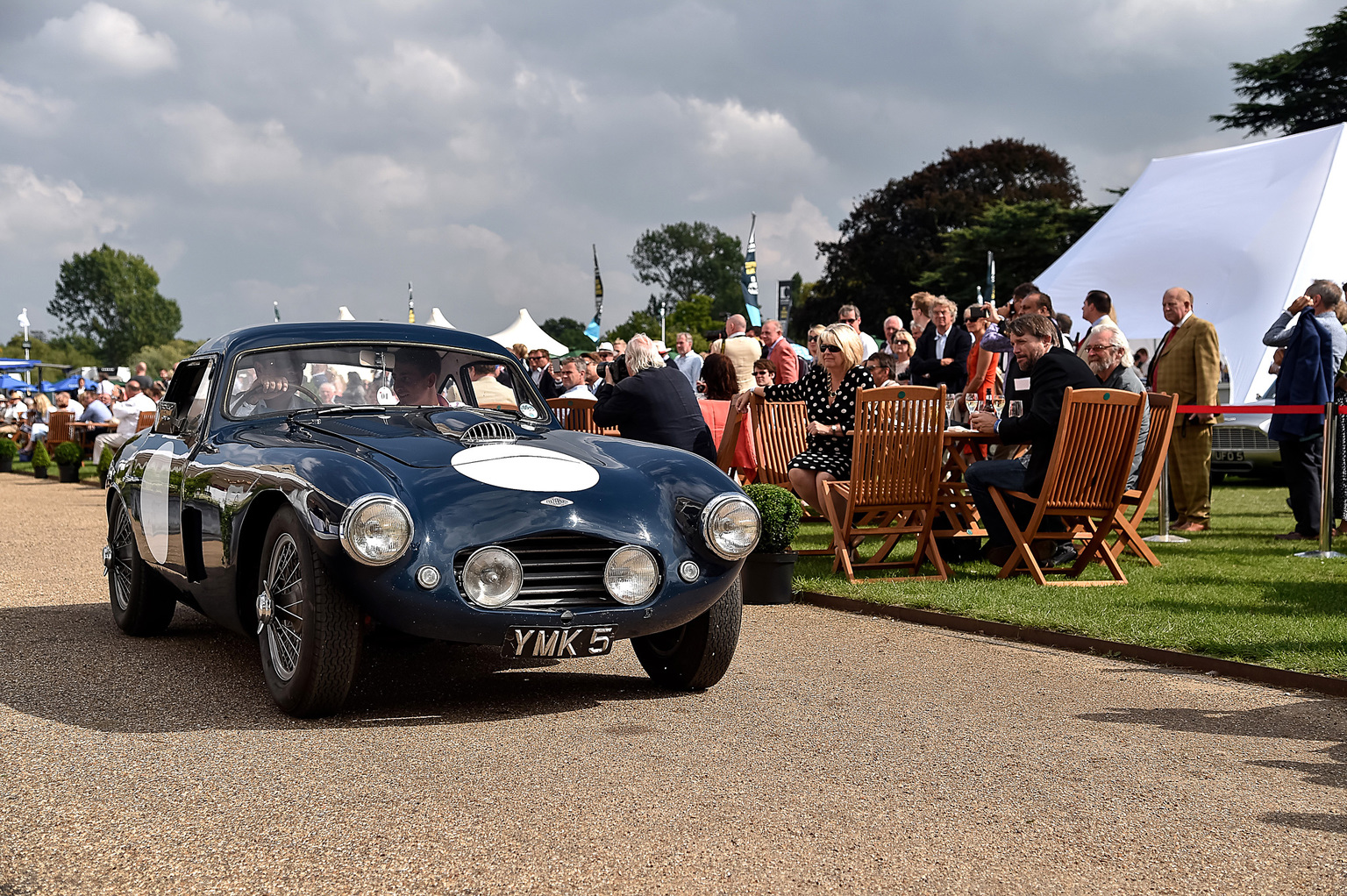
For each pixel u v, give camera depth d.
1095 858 2.84
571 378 12.34
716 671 4.48
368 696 4.48
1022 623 5.50
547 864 2.77
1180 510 9.67
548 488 4.11
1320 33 43.81
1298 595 6.15
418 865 2.76
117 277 144.25
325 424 4.79
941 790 3.34
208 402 5.12
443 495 4.01
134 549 5.51
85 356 123.75
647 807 3.18
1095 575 7.08
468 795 3.27
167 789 3.31
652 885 2.66
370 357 5.27
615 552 4.05
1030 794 3.30
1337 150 15.92
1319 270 15.20
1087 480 6.73
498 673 4.89
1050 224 49.75
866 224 57.91
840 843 2.92
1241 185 16.78
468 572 3.88
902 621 5.98
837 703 4.35
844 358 7.57
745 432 8.71
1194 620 5.45
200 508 4.70
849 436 7.44
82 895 2.58
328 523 3.84
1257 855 2.86
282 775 3.45
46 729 3.95
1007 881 2.70
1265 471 14.88
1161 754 3.70
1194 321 9.45
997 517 7.10
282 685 4.14
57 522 11.39
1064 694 4.46
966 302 51.19
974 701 4.36
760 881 2.68
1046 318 7.01
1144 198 17.92
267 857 2.80
